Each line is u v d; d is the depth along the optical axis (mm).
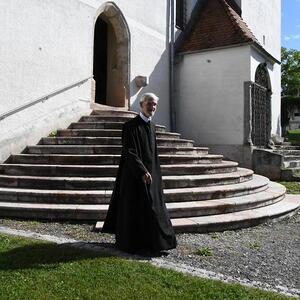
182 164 8344
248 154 12945
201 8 16188
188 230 5781
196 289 3521
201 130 14008
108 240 5133
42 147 8547
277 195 7887
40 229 5602
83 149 8219
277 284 3930
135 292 3400
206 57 14008
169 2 14727
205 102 13961
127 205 4594
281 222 6883
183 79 14508
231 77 13430
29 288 3416
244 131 13117
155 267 4074
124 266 4031
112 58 12828
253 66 13375
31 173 7496
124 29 12484
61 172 7352
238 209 6785
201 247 5086
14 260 4090
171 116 14430
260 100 14148
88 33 10977
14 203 6480
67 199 6480
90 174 7320
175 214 6168
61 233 5422
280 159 12297
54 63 9797
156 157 4762
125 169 4641
